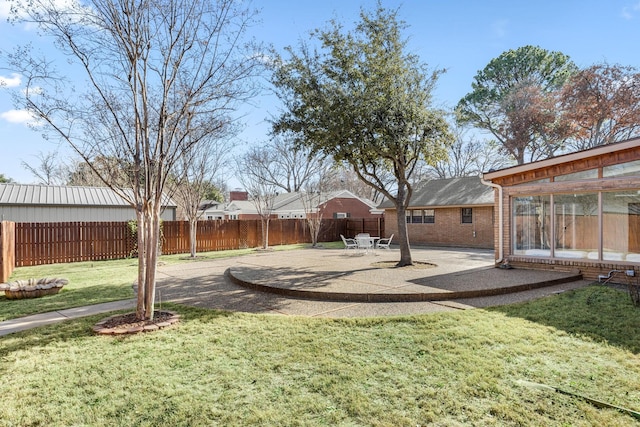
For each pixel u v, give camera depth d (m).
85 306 6.88
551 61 25.09
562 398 3.24
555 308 6.00
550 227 9.48
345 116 9.45
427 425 2.87
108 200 18.53
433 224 20.44
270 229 21.62
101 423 2.97
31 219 16.47
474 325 5.20
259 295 7.68
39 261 14.02
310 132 10.17
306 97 9.84
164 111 5.66
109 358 4.23
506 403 3.17
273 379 3.67
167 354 4.33
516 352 4.23
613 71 21.00
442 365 3.91
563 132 22.92
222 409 3.14
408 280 8.31
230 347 4.54
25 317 6.16
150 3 5.35
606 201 8.50
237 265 11.49
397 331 5.02
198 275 10.60
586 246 8.85
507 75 26.25
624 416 2.96
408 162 10.92
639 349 4.27
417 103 10.05
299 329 5.19
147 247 5.69
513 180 10.12
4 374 3.85
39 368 3.98
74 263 14.45
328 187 26.66
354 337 4.83
